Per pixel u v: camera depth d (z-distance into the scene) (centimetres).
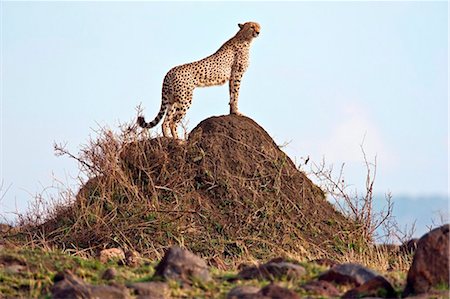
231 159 4019
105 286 2361
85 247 3650
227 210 3869
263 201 3925
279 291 2277
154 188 3869
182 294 2377
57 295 2330
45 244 3512
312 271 2648
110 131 3975
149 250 3578
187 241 3703
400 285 2533
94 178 3922
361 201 4062
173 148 4016
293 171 4084
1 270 2648
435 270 2388
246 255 3603
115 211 3781
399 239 4012
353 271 2523
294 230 3859
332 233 3916
